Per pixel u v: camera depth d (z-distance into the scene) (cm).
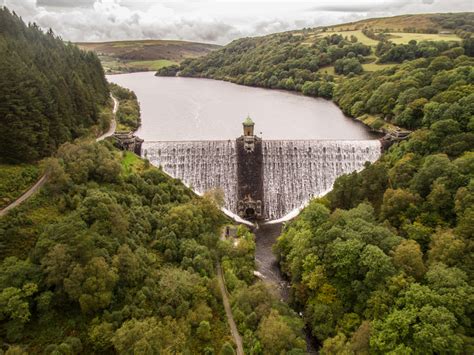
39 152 13638
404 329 8119
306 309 10781
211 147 17875
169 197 14488
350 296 10250
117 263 9762
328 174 18212
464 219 10181
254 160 17850
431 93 18988
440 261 9719
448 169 11988
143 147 17900
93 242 9656
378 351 8375
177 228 12594
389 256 9931
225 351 9044
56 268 8912
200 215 13900
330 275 10744
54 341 8581
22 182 12156
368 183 14162
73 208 11512
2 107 12406
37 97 14175
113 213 10919
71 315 9056
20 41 19088
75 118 17075
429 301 8406
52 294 8931
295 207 18150
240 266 12781
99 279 9012
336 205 14512
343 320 9800
